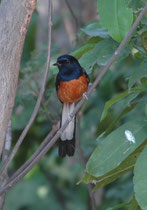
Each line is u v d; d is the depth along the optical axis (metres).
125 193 13.86
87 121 13.80
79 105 7.75
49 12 8.23
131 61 13.18
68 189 17.14
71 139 10.07
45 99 13.56
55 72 10.17
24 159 13.44
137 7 8.32
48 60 8.27
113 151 7.18
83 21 18.38
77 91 10.66
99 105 13.77
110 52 8.02
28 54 12.70
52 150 14.96
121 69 13.26
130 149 7.11
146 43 7.85
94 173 7.17
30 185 17.45
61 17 17.09
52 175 17.17
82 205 16.84
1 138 7.66
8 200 17.11
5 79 7.47
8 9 7.48
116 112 10.84
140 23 8.03
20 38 7.51
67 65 10.62
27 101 12.90
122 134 7.24
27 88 12.68
